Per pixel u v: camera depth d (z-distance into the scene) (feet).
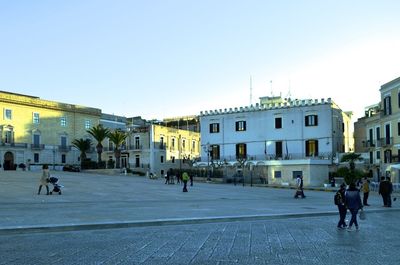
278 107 225.15
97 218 57.52
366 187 93.66
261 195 124.88
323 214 72.18
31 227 47.37
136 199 98.22
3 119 270.05
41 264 30.55
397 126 179.73
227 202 95.66
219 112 241.14
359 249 37.93
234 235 46.52
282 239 43.88
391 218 69.15
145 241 41.73
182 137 318.65
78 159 311.68
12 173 191.62
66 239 42.80
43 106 291.58
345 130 239.09
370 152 208.95
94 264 30.68
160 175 289.12
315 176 200.23
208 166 226.99
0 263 30.81
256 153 228.84
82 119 316.81
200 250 36.81
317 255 34.88
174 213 66.59
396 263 31.91
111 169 248.52
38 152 286.87
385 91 189.88
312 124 216.54
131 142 293.64
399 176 175.42
